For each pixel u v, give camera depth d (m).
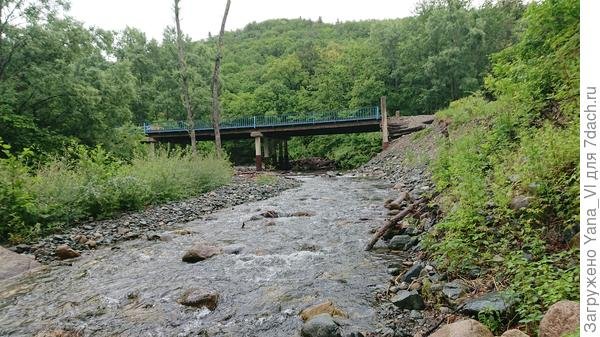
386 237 7.23
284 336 3.86
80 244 8.02
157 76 52.16
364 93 45.31
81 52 23.56
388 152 28.19
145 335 4.05
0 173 8.68
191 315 4.47
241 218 10.39
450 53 39.03
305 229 8.51
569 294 3.19
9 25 20.92
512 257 4.02
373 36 51.44
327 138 42.97
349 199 12.89
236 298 4.88
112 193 10.81
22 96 20.95
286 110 55.44
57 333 4.15
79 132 23.42
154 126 36.44
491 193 6.18
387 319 3.98
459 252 4.82
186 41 56.69
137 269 6.31
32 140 19.80
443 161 11.76
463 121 17.66
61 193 9.76
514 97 8.59
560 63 6.20
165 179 13.29
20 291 5.51
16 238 8.02
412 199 10.45
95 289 5.47
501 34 42.41
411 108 44.19
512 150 7.93
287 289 5.08
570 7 5.32
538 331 2.89
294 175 27.17
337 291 4.88
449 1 43.66
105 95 24.47
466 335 2.97
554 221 4.49
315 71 60.53
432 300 4.18
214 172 16.83
